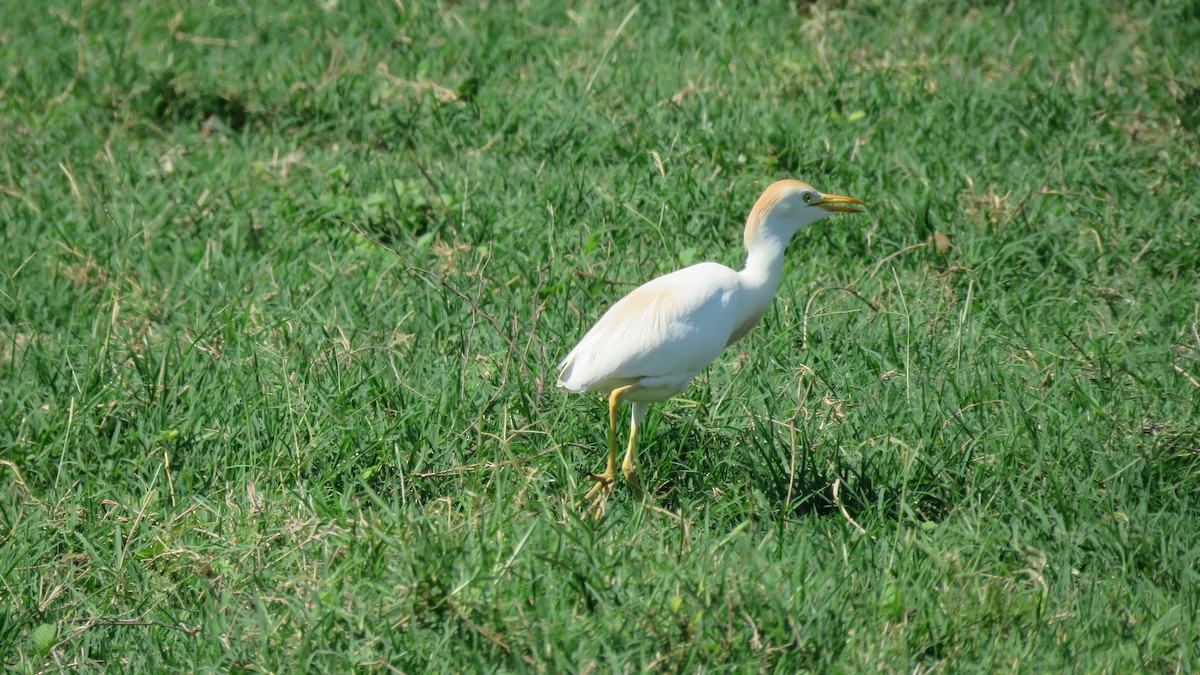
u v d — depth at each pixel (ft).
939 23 56.65
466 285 39.37
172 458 32.89
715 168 45.70
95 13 60.80
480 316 36.86
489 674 23.29
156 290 41.19
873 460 30.63
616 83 52.26
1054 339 36.19
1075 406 32.73
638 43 56.13
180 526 29.99
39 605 28.19
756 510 29.22
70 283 41.65
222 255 42.50
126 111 51.90
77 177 48.01
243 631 26.16
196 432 33.47
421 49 56.39
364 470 31.30
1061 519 27.78
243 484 31.14
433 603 24.91
